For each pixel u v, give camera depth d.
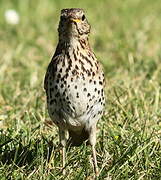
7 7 25.20
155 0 27.33
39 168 10.94
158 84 15.73
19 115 13.91
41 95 15.07
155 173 11.00
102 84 10.91
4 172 10.80
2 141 12.02
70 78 10.64
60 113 10.88
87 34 10.90
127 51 19.64
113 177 10.71
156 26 23.34
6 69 17.64
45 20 24.12
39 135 12.55
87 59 10.76
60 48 10.88
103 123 12.77
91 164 11.29
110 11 25.66
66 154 11.55
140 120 13.15
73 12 10.80
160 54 19.31
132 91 15.22
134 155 11.11
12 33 22.28
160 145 11.77
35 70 17.45
